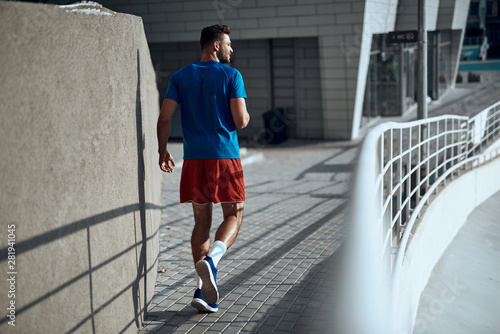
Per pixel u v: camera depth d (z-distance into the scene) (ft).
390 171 13.99
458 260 23.20
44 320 6.81
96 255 8.56
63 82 7.40
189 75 11.73
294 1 57.82
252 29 59.88
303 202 27.73
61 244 7.30
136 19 11.37
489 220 30.53
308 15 57.77
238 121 11.65
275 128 61.16
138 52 11.59
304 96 62.75
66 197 7.47
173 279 14.71
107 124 9.15
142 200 11.73
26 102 6.40
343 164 46.06
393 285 11.19
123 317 9.93
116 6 60.85
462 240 26.27
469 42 164.55
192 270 15.55
